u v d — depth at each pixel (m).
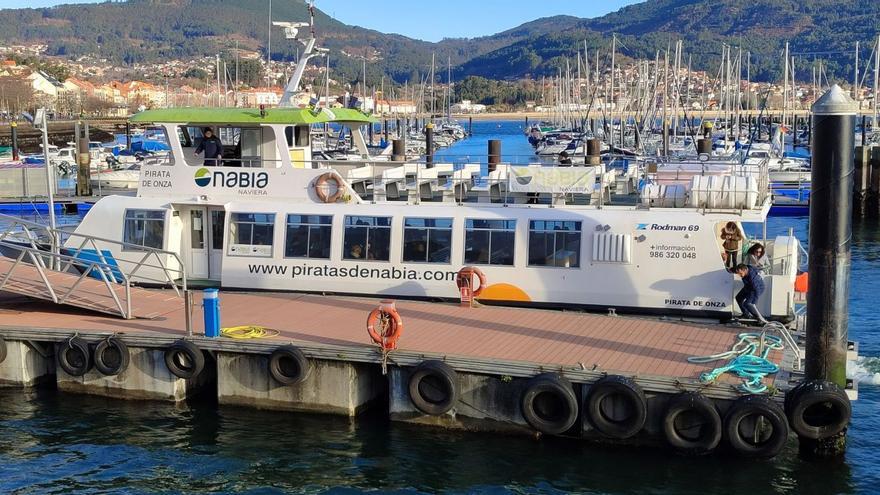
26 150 115.00
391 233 26.00
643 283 24.38
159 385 22.09
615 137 117.31
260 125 27.94
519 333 22.22
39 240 30.59
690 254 24.02
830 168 18.16
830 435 18.05
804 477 18.22
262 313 24.31
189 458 19.44
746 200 24.23
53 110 185.88
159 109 28.56
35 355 23.56
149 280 28.08
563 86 177.00
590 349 20.84
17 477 18.73
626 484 17.98
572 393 18.84
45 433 20.81
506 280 25.30
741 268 23.08
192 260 28.36
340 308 24.91
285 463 19.14
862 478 18.25
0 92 180.38
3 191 61.25
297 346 20.72
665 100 88.88
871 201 60.06
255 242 27.02
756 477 18.17
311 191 27.39
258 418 21.17
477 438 19.91
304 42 30.09
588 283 24.73
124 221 28.20
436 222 25.70
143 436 20.53
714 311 23.88
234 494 17.95
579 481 18.14
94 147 98.88
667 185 25.47
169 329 22.81
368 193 29.42
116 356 22.11
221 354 21.50
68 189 64.25
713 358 19.84
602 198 26.03
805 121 150.00
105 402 22.42
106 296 25.62
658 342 21.48
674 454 18.92
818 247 18.42
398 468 18.83
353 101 30.94
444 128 166.38
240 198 27.80
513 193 27.28
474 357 20.02
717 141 99.25
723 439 18.16
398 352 20.34
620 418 18.75
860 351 28.09
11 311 25.06
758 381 18.53
